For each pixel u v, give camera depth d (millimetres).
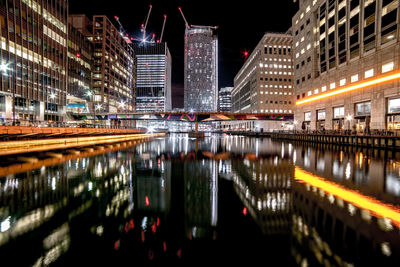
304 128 68625
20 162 21062
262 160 22859
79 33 88938
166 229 7273
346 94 49531
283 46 110438
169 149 36438
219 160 23203
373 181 13336
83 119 91875
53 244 6266
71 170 17422
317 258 5527
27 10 57219
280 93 109438
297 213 8398
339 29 52312
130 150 34375
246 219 7992
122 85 126312
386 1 39406
